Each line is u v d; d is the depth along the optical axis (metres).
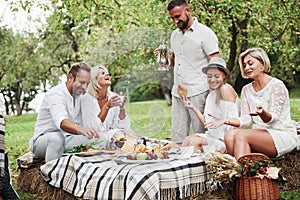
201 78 4.34
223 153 4.48
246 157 4.12
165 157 4.17
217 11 7.95
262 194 4.01
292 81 14.03
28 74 13.51
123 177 3.94
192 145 4.31
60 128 4.68
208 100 4.36
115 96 4.34
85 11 8.45
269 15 8.40
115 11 8.39
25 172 5.11
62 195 4.51
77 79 4.55
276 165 4.77
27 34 12.88
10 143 10.20
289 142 4.60
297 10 8.22
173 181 3.90
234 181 4.24
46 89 14.18
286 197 4.59
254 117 4.82
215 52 4.56
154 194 3.76
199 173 4.09
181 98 4.33
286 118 4.74
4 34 13.04
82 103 4.55
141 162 4.13
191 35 4.55
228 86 4.52
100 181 4.09
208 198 4.12
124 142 4.32
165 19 7.98
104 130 4.46
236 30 9.09
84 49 9.14
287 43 9.45
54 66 12.99
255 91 4.82
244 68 4.86
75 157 4.49
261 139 4.48
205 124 4.35
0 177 3.84
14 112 15.10
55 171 4.56
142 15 8.38
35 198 4.84
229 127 4.73
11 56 12.95
